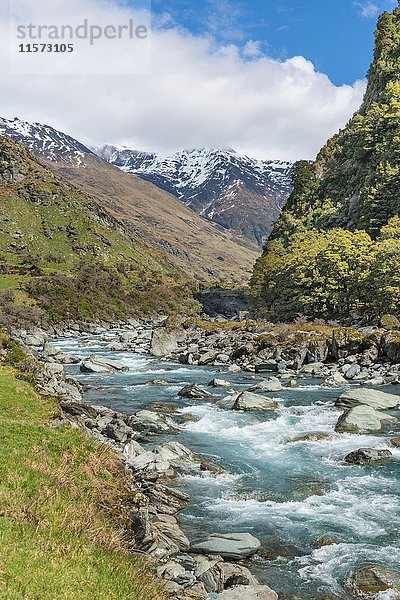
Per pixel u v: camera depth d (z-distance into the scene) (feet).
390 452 91.50
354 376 188.75
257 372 212.84
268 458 91.35
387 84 583.99
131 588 36.11
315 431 108.88
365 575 50.11
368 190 460.14
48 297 497.87
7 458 53.36
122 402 140.46
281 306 391.45
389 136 507.71
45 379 138.62
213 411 128.36
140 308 593.83
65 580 33.14
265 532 61.62
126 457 80.33
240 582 46.83
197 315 627.05
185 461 87.76
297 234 486.79
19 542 36.29
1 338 148.97
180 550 54.44
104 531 44.98
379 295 299.17
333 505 69.97
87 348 318.45
